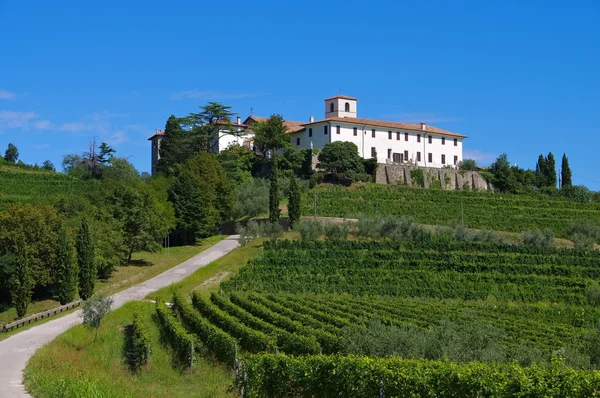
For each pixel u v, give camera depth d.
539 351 40.75
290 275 86.00
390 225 106.31
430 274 90.12
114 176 151.12
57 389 30.52
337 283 84.94
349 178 132.62
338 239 101.00
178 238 114.62
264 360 35.38
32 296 78.94
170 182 115.62
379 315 65.06
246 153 143.25
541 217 130.25
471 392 27.55
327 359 33.03
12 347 46.16
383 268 91.38
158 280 81.69
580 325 73.56
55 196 101.38
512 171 151.75
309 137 142.62
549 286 89.56
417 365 29.88
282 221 109.88
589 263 97.75
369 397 30.27
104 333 52.28
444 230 108.94
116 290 76.75
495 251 101.12
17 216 77.25
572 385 25.62
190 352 42.34
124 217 91.56
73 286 72.00
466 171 146.38
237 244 105.19
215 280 83.50
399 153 143.75
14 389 31.62
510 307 80.75
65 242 72.69
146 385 37.66
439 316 66.25
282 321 54.88
